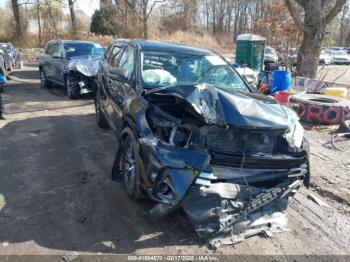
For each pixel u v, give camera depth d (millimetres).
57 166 4906
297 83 11266
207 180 2982
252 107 3307
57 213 3656
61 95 10633
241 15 47812
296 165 3428
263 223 3441
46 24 29984
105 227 3438
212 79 4801
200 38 41188
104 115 5973
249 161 3178
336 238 3457
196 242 3252
